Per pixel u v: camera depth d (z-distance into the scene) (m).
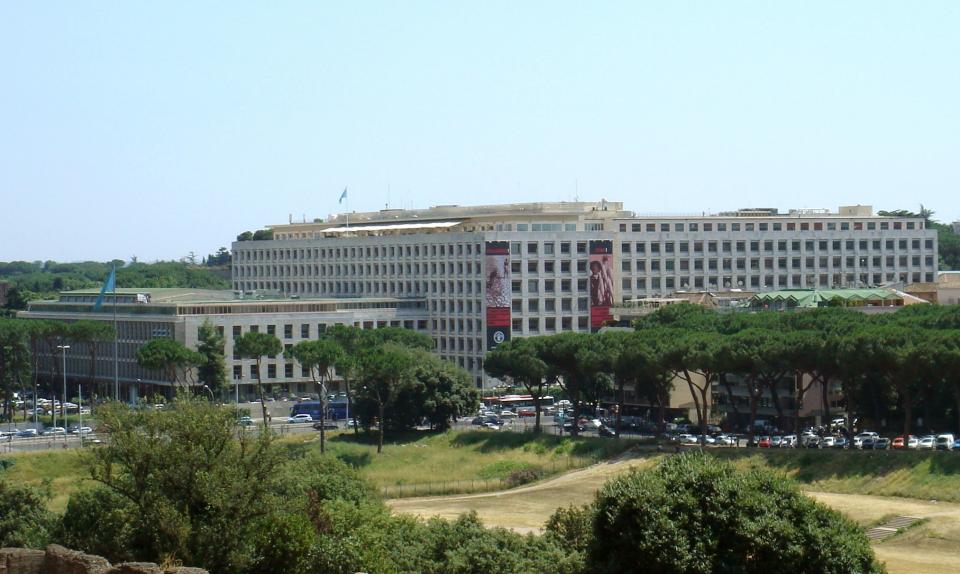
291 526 107.56
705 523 106.75
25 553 90.50
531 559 123.12
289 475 142.50
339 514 128.75
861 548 108.12
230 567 104.56
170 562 102.75
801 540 105.62
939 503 191.00
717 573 104.00
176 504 107.88
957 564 161.25
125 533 108.62
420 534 131.38
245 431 119.56
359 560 109.06
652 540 104.69
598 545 109.69
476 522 141.38
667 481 110.25
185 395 119.06
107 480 111.69
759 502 108.00
